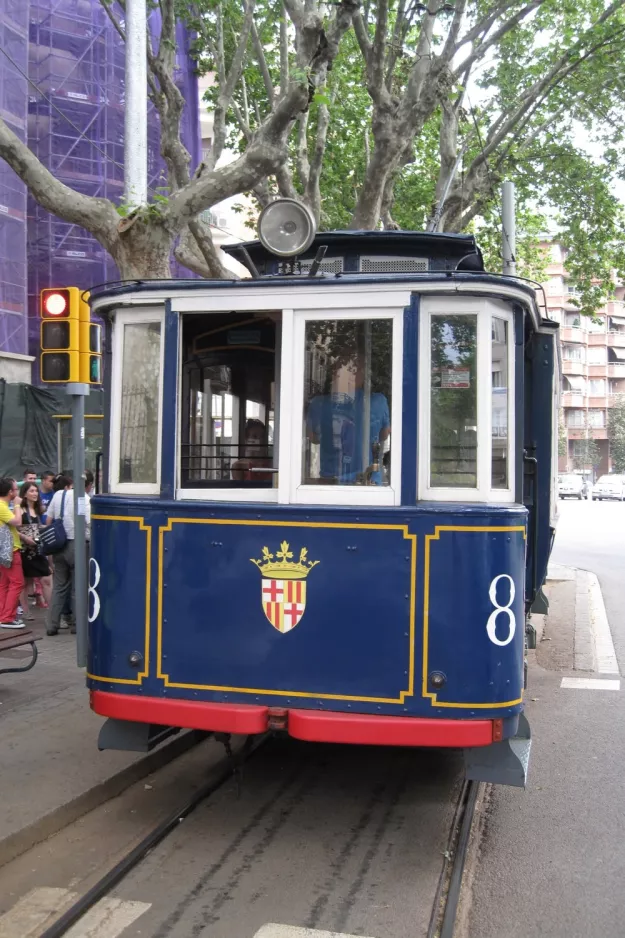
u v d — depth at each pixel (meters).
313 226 4.75
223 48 12.75
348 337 4.57
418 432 4.51
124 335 4.96
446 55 10.79
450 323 4.56
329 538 4.47
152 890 4.11
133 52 8.84
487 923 3.88
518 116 13.74
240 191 8.51
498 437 4.66
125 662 4.74
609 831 4.91
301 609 4.50
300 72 8.09
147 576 4.71
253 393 4.91
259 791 5.46
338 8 8.52
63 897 4.02
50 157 19.75
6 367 18.31
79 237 20.72
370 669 4.41
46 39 20.00
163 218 8.27
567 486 55.41
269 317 4.84
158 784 5.51
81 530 7.48
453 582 4.34
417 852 4.56
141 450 4.91
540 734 6.76
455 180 14.46
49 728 6.23
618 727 6.95
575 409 72.94
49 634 9.62
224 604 4.60
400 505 4.46
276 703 4.52
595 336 73.19
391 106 10.62
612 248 18.16
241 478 4.94
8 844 4.38
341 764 5.99
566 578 15.44
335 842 4.68
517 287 4.57
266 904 3.98
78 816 4.95
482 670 4.33
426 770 5.88
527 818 5.10
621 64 14.79
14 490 9.27
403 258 6.48
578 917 3.93
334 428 4.59
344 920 3.84
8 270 18.67
